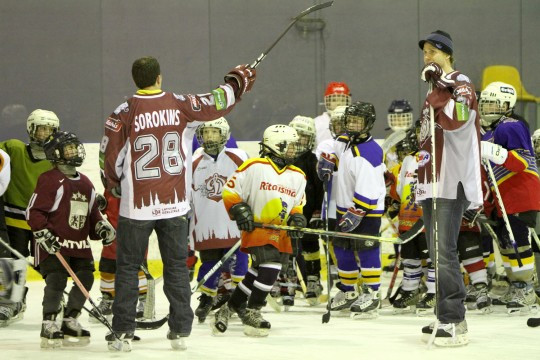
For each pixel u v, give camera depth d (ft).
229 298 37.93
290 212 37.37
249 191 36.70
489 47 67.67
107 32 63.36
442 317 33.45
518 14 67.82
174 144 32.37
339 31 66.33
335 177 47.83
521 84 67.87
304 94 66.18
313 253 49.24
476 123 33.27
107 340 33.30
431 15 67.15
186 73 64.54
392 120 63.16
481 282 44.75
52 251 33.50
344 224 42.80
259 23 65.36
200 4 64.49
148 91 32.53
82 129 63.21
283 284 46.68
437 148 33.27
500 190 43.91
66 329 34.91
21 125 62.44
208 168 41.55
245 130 65.72
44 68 62.59
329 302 40.91
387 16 66.74
